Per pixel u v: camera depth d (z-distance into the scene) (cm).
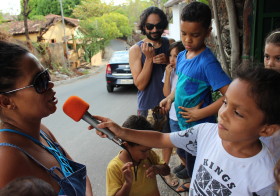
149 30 273
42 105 114
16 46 110
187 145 142
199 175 126
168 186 300
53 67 1521
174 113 267
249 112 100
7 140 104
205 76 193
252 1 363
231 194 113
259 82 98
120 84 878
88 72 1750
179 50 255
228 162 115
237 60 386
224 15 441
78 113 137
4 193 81
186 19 186
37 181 86
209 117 210
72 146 464
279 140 126
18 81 105
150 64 269
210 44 546
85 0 2944
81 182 127
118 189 177
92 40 2161
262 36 373
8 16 2138
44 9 2864
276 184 100
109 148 447
